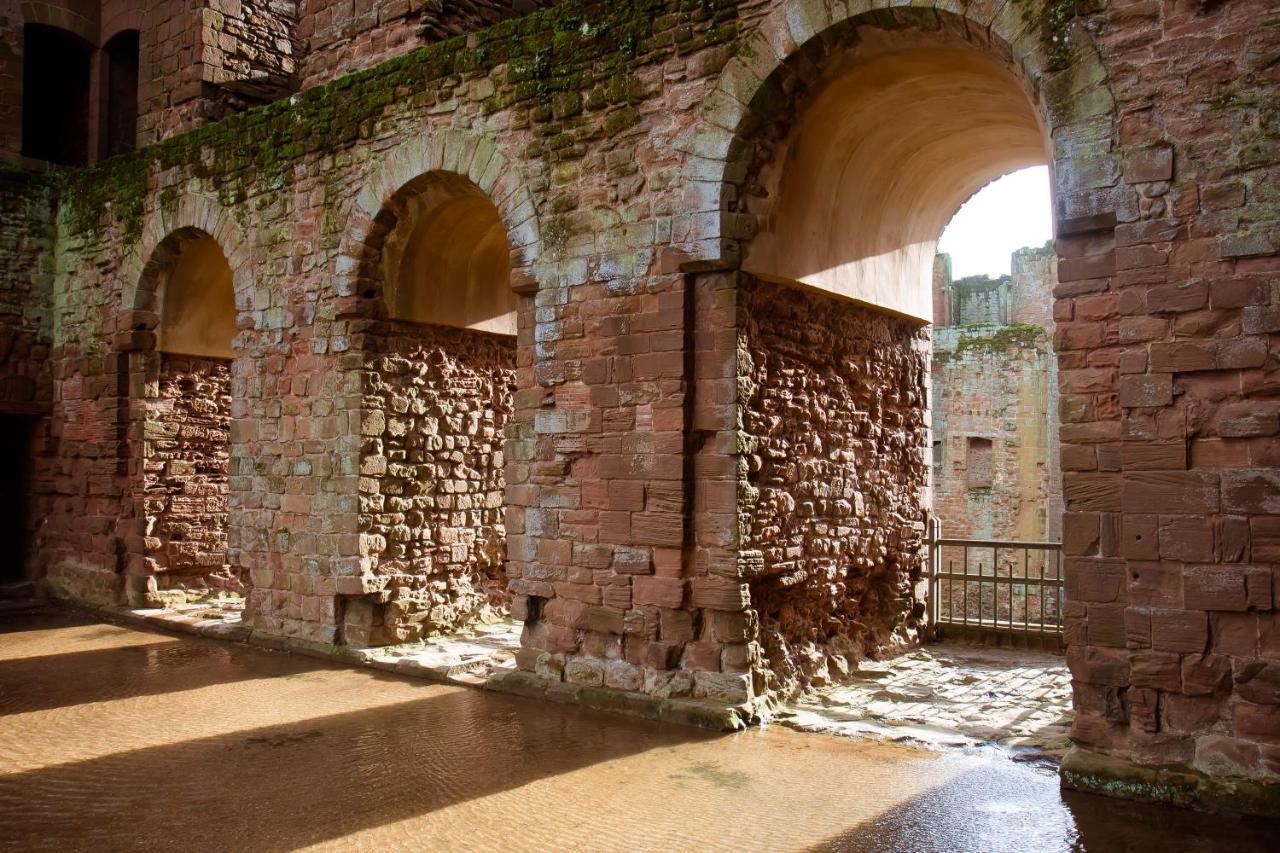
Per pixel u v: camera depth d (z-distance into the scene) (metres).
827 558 9.35
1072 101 6.60
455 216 10.95
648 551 8.37
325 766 7.02
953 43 7.57
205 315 14.34
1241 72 6.13
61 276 15.09
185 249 13.51
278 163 11.60
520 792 6.46
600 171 8.78
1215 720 6.11
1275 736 5.91
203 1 13.91
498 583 12.41
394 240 10.82
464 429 11.86
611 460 8.60
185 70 14.02
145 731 7.94
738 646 8.07
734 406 8.10
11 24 15.80
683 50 8.33
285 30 14.99
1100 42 6.53
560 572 8.91
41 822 6.01
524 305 9.33
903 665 9.92
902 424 10.95
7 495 15.63
